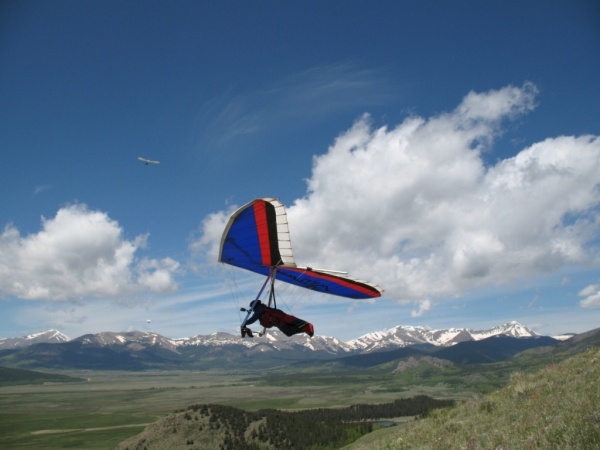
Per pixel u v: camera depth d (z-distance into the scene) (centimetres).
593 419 1107
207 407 15388
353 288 1520
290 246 1283
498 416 1570
